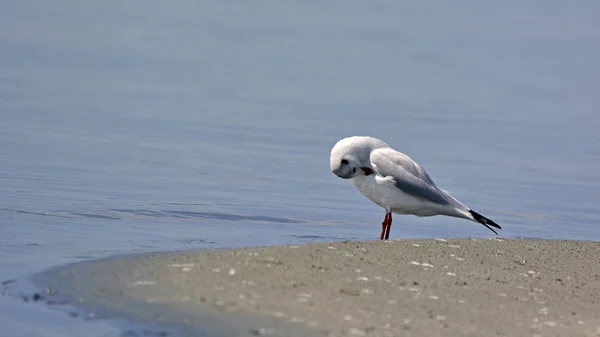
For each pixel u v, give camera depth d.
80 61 31.23
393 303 9.12
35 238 12.37
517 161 20.45
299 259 10.55
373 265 10.48
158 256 10.68
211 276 9.77
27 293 9.39
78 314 8.77
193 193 16.19
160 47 34.94
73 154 18.72
